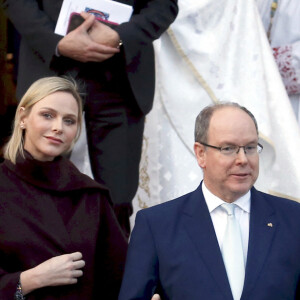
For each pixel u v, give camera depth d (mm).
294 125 20438
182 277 12086
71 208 13703
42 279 12664
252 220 12516
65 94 13898
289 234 12352
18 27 17469
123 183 17859
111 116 17812
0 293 12633
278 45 22328
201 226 12469
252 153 12516
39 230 13148
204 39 21281
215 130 12469
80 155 20328
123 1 17672
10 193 13383
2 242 13000
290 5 22297
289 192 20000
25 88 17531
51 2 17453
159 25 17781
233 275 12117
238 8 21547
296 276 12117
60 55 17344
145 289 12227
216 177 12477
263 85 21000
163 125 21328
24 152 13719
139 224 12695
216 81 21172
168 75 21297
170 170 21000
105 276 13891
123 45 17156
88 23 17000
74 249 13297
